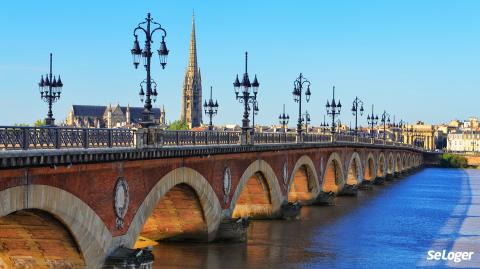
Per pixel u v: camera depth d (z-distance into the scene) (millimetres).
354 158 120188
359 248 58312
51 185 32188
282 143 71750
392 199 105938
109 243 37781
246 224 57469
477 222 78125
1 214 28672
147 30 41406
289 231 66125
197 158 49688
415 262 53094
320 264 50812
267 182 69812
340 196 109500
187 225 54594
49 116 54438
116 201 38188
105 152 34844
